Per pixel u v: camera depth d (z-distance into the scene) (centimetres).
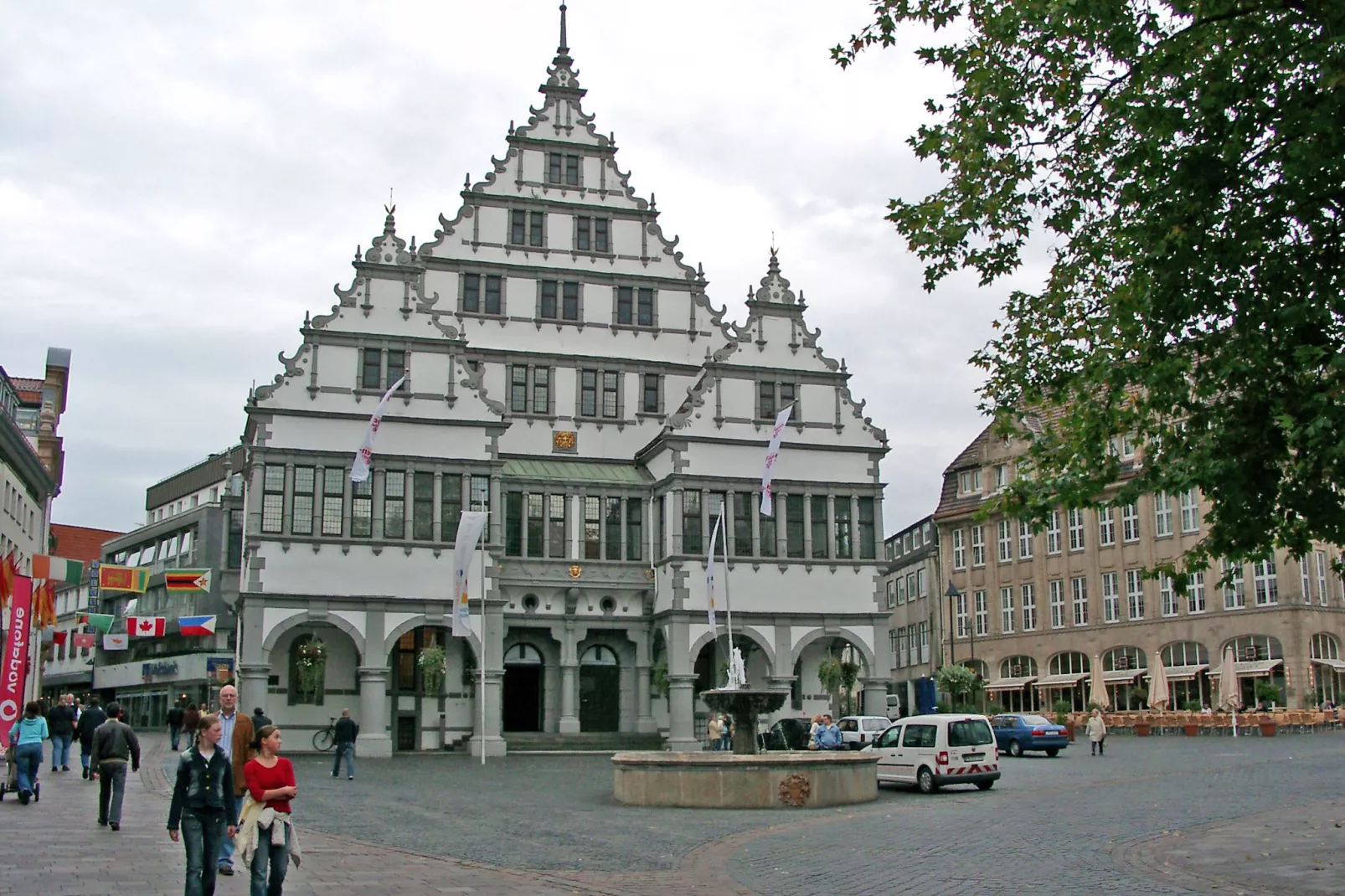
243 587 4844
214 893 1341
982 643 8419
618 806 2764
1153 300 1504
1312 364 1374
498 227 5559
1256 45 1459
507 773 3853
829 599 5291
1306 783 3050
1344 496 1431
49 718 3991
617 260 5688
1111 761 4222
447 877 1664
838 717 5484
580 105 5762
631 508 5388
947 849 1964
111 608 9506
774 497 5309
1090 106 1596
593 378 5562
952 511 8738
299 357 4828
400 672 4966
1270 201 1461
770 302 5484
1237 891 1521
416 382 4941
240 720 1468
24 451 5447
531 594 5209
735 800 2711
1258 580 6962
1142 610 7481
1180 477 1462
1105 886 1571
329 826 2334
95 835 1984
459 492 4925
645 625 5338
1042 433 1714
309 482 4750
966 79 1661
